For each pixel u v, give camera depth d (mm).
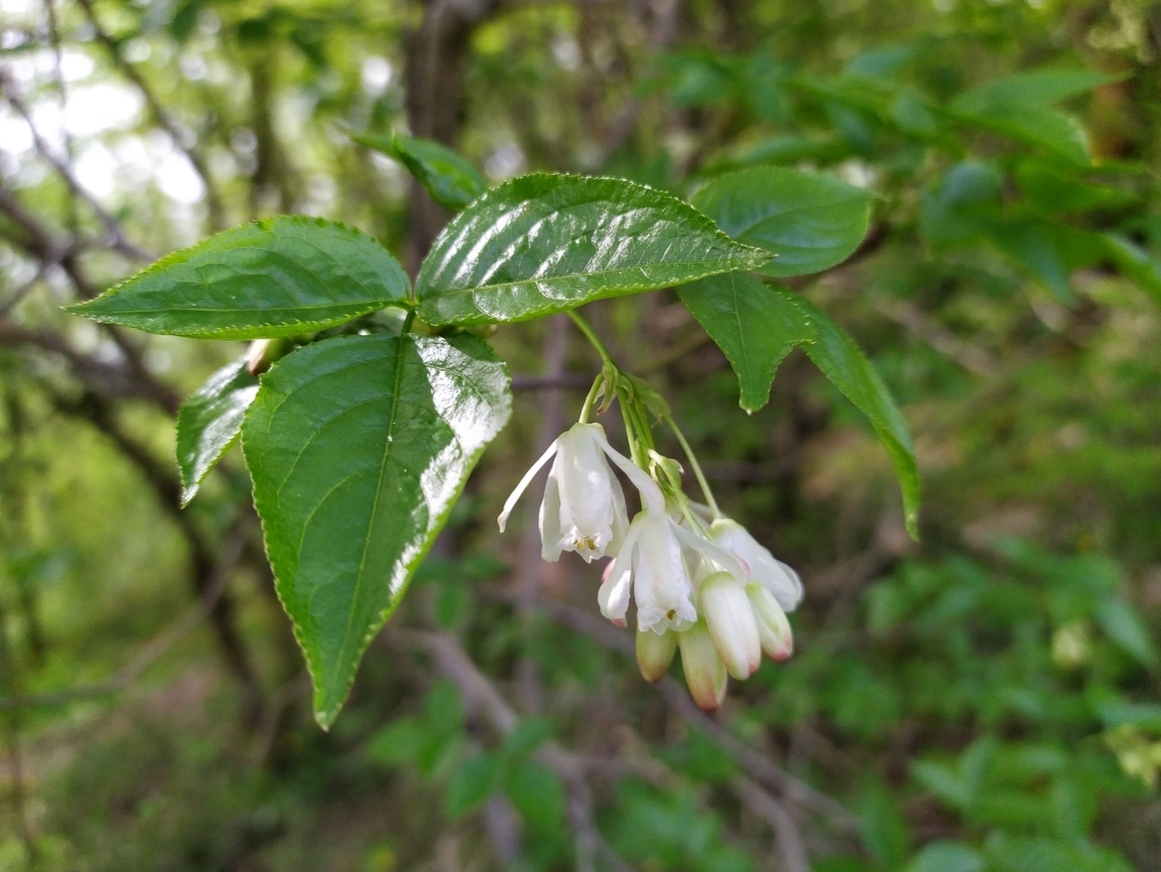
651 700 5883
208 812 6203
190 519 6891
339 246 1392
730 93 3484
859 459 7602
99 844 5422
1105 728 3131
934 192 2650
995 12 3840
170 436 8156
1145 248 3150
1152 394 5445
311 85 6000
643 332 5809
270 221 1362
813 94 2887
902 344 7516
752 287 1499
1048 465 6031
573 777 4477
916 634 5645
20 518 5125
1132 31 3107
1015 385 6105
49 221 5402
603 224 1305
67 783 5582
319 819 6871
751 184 1750
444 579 4219
